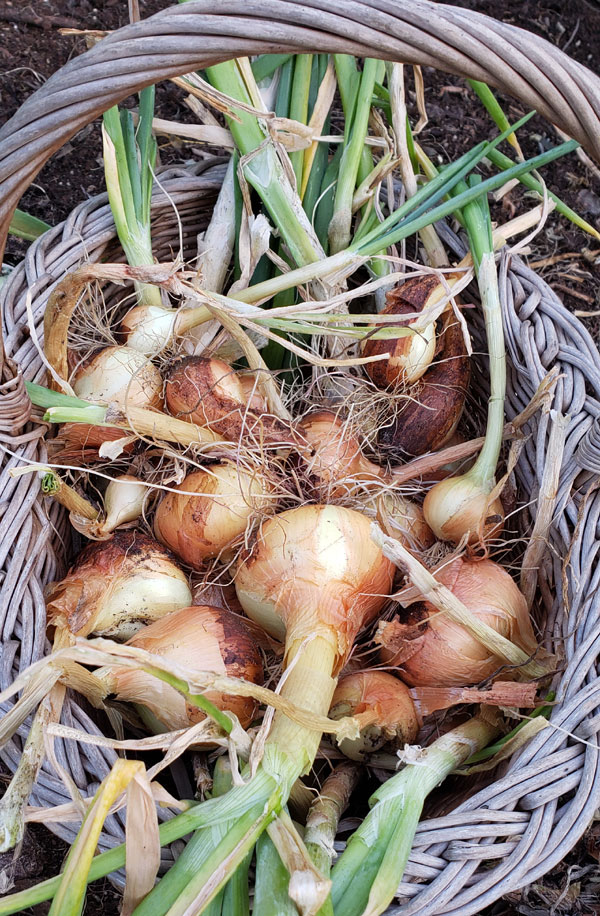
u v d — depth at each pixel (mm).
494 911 695
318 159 807
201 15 548
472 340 792
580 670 611
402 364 722
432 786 597
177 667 529
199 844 546
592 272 1029
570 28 1160
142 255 745
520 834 571
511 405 753
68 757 595
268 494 680
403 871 551
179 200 797
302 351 666
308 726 565
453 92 1113
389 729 635
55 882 530
